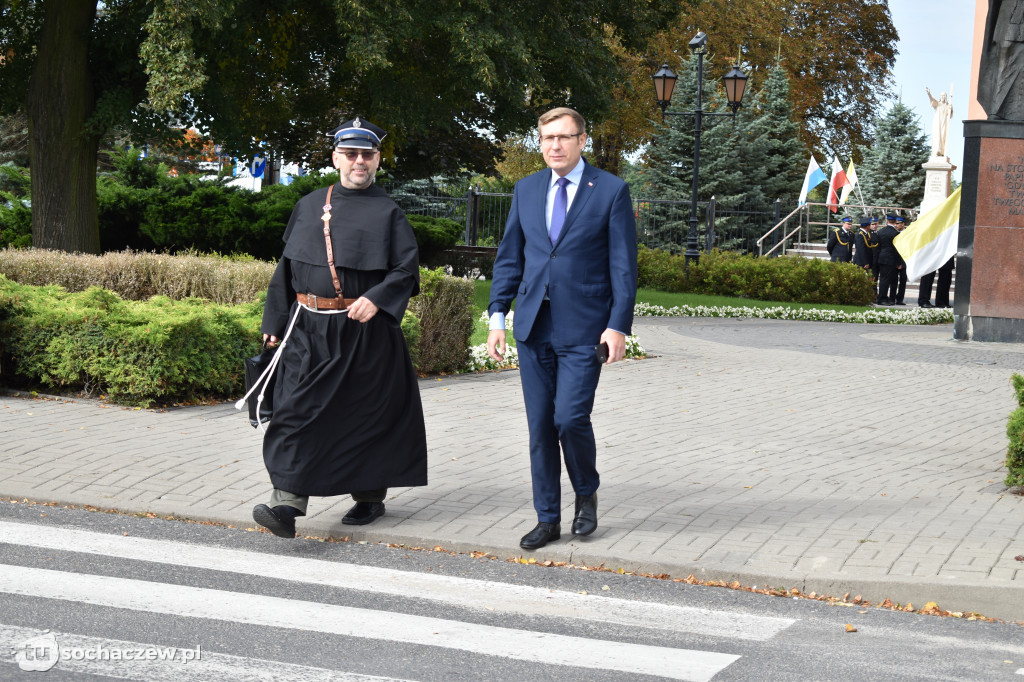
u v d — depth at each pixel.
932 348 16.31
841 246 28.61
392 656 4.06
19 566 4.98
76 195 18.98
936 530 5.74
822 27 45.28
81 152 19.02
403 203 32.16
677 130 36.69
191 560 5.19
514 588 4.93
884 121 44.44
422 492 6.46
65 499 6.07
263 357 5.55
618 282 5.23
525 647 4.20
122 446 7.29
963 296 17.83
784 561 5.18
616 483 6.82
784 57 42.44
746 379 12.02
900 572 4.99
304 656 4.04
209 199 22.66
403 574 5.09
